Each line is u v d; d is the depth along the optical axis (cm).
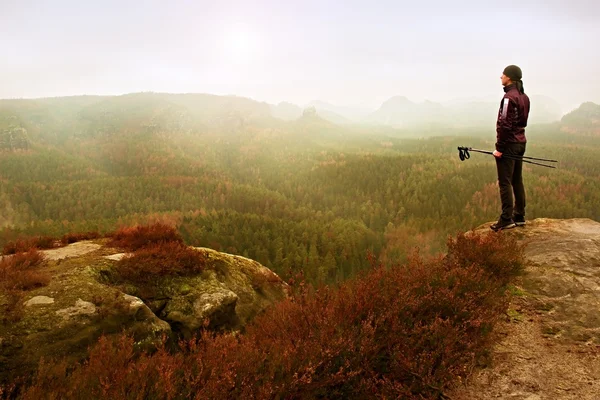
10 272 393
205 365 244
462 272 362
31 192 13838
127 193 14025
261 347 282
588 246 447
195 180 15900
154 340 383
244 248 6650
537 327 322
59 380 248
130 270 457
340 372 238
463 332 285
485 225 614
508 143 502
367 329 266
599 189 12100
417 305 301
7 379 287
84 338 340
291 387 228
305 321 306
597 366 265
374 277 355
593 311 329
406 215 11556
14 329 320
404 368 250
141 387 222
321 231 7756
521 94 494
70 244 577
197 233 7094
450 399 249
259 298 587
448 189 12719
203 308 459
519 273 412
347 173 17012
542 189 11969
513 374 266
